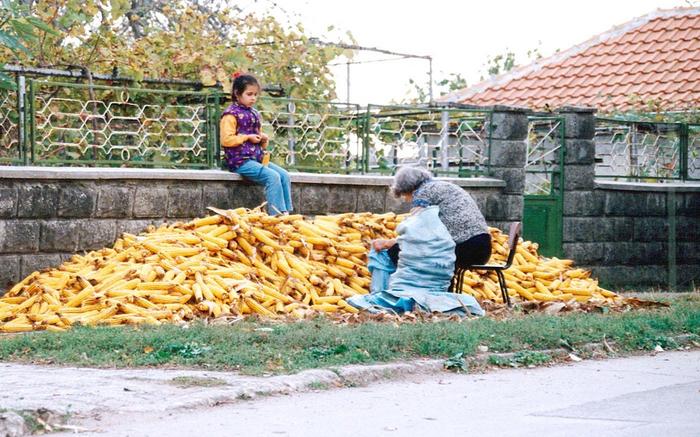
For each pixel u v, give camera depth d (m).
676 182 23.38
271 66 20.17
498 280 16.05
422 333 11.36
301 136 18.31
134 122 17.33
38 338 11.00
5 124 15.95
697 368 10.95
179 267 14.03
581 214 21.28
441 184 15.09
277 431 7.63
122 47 19.02
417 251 14.53
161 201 15.72
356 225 16.20
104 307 13.02
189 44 19.25
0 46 17.84
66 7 18.41
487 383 9.84
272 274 14.74
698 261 23.02
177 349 10.49
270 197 16.20
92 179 15.09
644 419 8.20
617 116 24.80
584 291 16.89
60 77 17.67
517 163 19.59
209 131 16.80
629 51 28.88
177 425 7.76
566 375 10.39
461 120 20.11
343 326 12.02
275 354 10.35
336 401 8.79
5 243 14.38
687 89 26.02
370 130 18.81
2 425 7.42
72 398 8.31
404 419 8.12
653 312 14.78
